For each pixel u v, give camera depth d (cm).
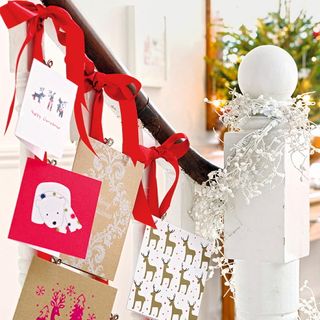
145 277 136
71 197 113
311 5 418
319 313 159
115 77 120
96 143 121
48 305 115
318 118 361
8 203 253
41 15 109
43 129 107
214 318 364
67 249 113
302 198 149
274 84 141
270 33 367
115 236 125
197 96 390
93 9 316
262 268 146
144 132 143
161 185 228
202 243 145
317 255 383
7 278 251
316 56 362
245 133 142
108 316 121
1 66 249
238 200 143
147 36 346
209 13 393
